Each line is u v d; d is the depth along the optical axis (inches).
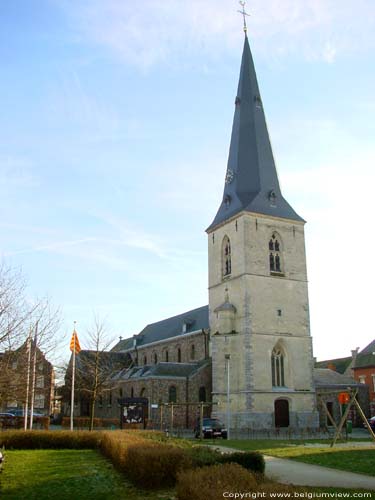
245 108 2497.5
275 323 2192.4
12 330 1035.3
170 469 676.1
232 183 2418.8
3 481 741.3
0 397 1046.4
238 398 2101.4
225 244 2391.7
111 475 791.7
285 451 1112.2
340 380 2568.9
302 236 2370.8
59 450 1214.3
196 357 2731.3
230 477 471.2
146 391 2395.4
